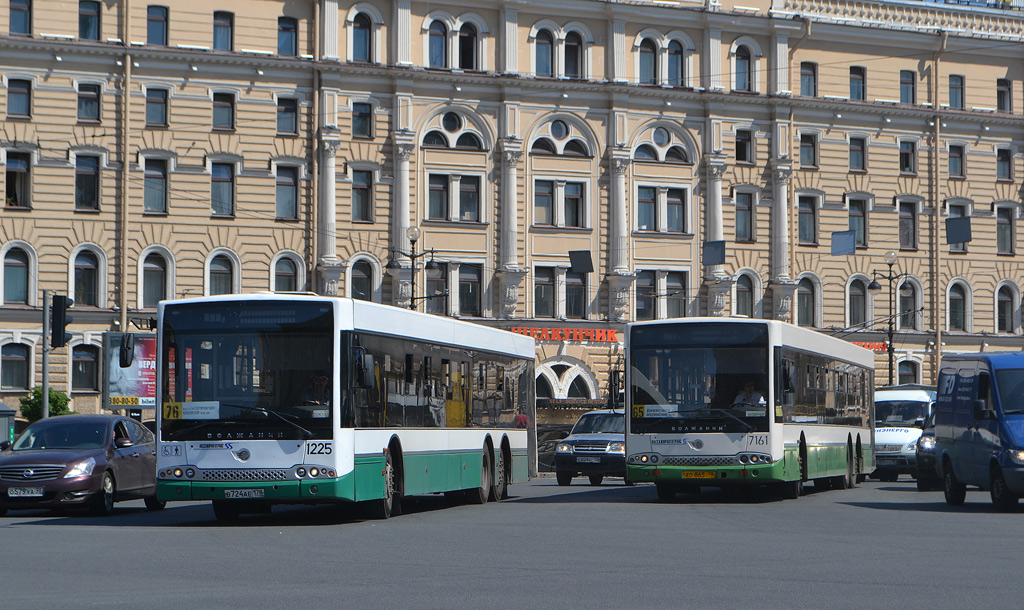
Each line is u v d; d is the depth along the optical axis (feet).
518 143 190.29
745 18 199.41
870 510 78.28
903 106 208.95
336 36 183.11
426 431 77.46
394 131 185.37
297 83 182.70
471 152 189.47
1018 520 69.62
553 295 193.47
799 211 206.39
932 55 212.02
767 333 85.61
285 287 183.21
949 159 214.90
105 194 175.94
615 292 194.18
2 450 79.30
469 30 190.29
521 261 191.52
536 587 41.52
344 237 184.55
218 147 179.73
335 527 65.82
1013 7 216.74
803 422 91.81
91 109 175.83
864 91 207.82
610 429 124.26
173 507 89.40
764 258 202.69
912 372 212.84
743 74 201.87
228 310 67.97
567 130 193.98
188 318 68.18
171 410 67.62
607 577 44.11
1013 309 217.77
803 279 206.90
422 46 186.91
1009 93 216.54
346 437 66.95
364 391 69.10
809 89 205.57
